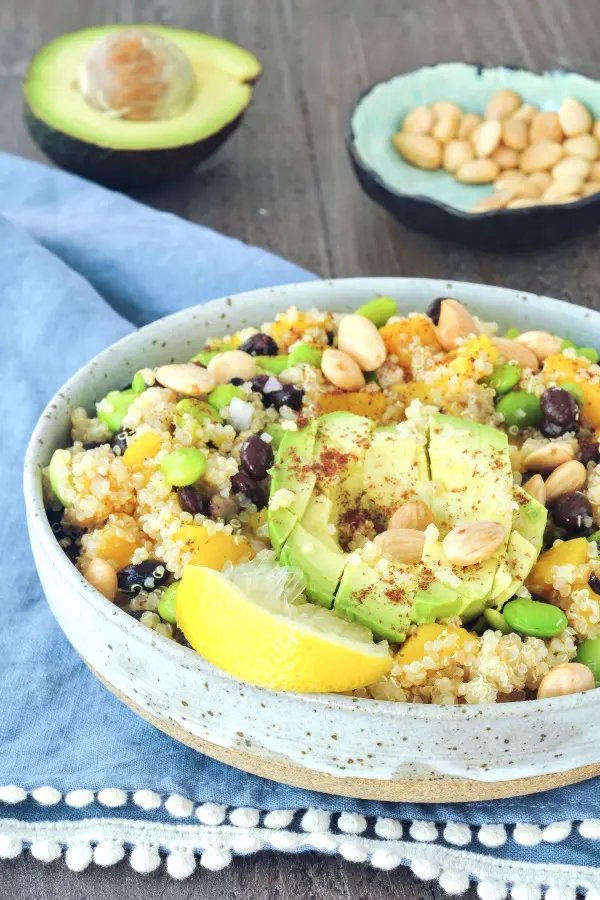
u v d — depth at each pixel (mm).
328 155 894
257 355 592
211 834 539
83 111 824
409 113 884
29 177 799
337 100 953
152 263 732
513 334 615
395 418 574
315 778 509
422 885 530
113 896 528
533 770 496
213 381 566
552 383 578
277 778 524
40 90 833
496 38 1029
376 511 549
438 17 1060
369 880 531
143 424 554
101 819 544
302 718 481
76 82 841
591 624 509
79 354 678
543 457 548
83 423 568
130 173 830
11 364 684
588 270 799
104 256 733
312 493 529
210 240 746
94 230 747
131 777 548
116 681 519
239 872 533
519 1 1082
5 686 583
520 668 495
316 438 544
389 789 508
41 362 682
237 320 618
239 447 553
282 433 560
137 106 821
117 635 498
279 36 1032
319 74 984
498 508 524
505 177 846
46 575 524
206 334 613
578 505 533
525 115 875
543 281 791
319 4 1077
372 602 499
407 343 589
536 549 519
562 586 514
